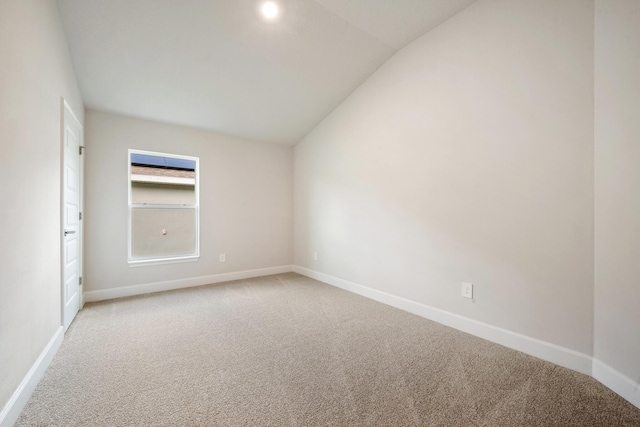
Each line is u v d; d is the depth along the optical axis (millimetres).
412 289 2881
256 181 4504
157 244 3764
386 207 3166
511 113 2105
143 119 3561
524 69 2031
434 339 2271
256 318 2723
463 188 2422
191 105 3420
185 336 2316
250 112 3748
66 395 1545
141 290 3529
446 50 2549
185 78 2988
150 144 3611
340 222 3854
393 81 3053
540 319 1972
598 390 1598
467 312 2406
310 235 4469
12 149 1369
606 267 1633
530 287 2018
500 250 2182
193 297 3391
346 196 3744
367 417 1382
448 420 1363
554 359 1898
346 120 3711
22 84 1482
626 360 1518
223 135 4191
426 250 2736
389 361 1929
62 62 2229
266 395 1556
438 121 2619
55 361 1898
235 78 3086
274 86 3305
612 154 1589
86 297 3174
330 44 2803
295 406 1464
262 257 4574
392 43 2867
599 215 1676
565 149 1837
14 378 1367
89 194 3193
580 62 1768
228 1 2262
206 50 2680
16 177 1410
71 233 2553
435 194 2650
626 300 1516
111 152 3340
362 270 3500
